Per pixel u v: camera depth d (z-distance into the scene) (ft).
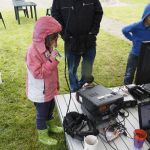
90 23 11.29
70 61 11.97
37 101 8.23
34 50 7.38
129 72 12.27
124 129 6.33
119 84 14.17
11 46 20.18
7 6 34.68
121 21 27.61
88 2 10.84
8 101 12.32
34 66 7.39
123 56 18.16
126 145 5.88
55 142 9.39
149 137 5.98
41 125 9.04
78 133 5.94
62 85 13.76
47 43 7.47
